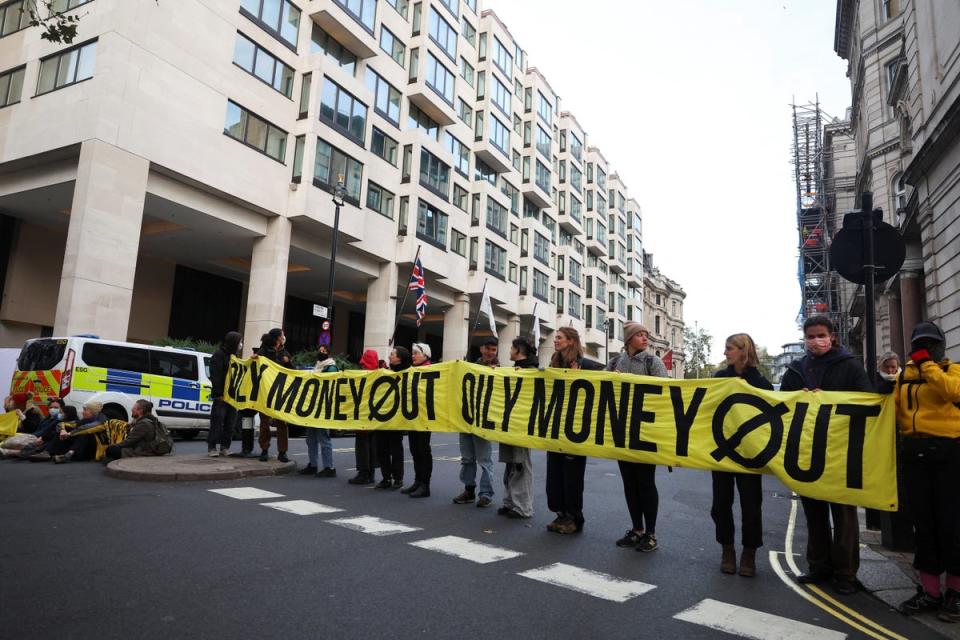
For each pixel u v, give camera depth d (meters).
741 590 4.50
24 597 3.62
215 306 32.28
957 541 3.97
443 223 34.34
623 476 5.80
